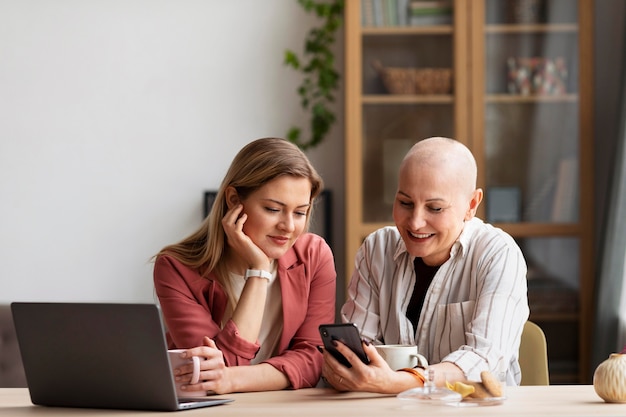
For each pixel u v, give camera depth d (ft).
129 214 16.72
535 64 15.89
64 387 6.63
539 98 15.88
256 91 16.83
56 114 16.72
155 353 6.26
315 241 8.96
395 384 6.85
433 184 7.98
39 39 16.72
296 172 8.18
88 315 6.40
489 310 7.87
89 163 16.74
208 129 16.80
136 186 16.74
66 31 16.74
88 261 16.70
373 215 15.72
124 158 16.74
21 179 16.69
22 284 16.62
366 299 8.97
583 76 15.84
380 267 8.94
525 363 8.93
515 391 7.17
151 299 16.70
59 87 16.74
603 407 6.28
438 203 8.00
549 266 15.83
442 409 6.23
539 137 15.87
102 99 16.76
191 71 16.81
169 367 6.26
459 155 8.13
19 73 16.70
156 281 8.63
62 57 16.74
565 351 15.75
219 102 16.81
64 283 16.67
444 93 15.87
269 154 8.23
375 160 15.76
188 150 16.80
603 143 16.61
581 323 15.75
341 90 16.85
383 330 8.84
